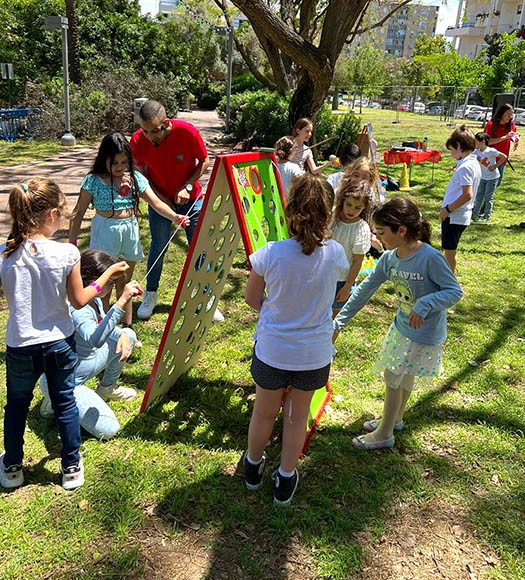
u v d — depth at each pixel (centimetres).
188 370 387
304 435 252
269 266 229
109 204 392
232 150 1512
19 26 2286
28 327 239
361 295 296
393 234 262
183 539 241
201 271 317
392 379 285
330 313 243
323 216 224
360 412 345
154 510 257
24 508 254
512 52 3481
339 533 246
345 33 952
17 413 254
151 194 406
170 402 347
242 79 2625
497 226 816
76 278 246
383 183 1016
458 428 331
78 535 240
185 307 320
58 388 254
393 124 2853
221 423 328
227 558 232
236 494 269
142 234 710
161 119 411
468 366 407
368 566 230
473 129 2517
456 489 278
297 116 1060
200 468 285
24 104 2009
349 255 351
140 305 488
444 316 275
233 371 388
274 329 234
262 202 324
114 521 248
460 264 647
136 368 385
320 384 242
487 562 234
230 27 1738
